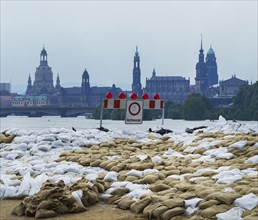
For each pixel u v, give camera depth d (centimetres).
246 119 13188
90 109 9256
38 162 1375
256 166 1166
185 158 1341
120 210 941
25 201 953
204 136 1630
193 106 12950
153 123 4512
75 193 960
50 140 1619
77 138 1655
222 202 861
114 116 6500
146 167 1203
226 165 1213
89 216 905
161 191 988
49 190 957
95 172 1233
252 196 862
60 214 921
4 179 1134
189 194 923
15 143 1639
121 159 1341
